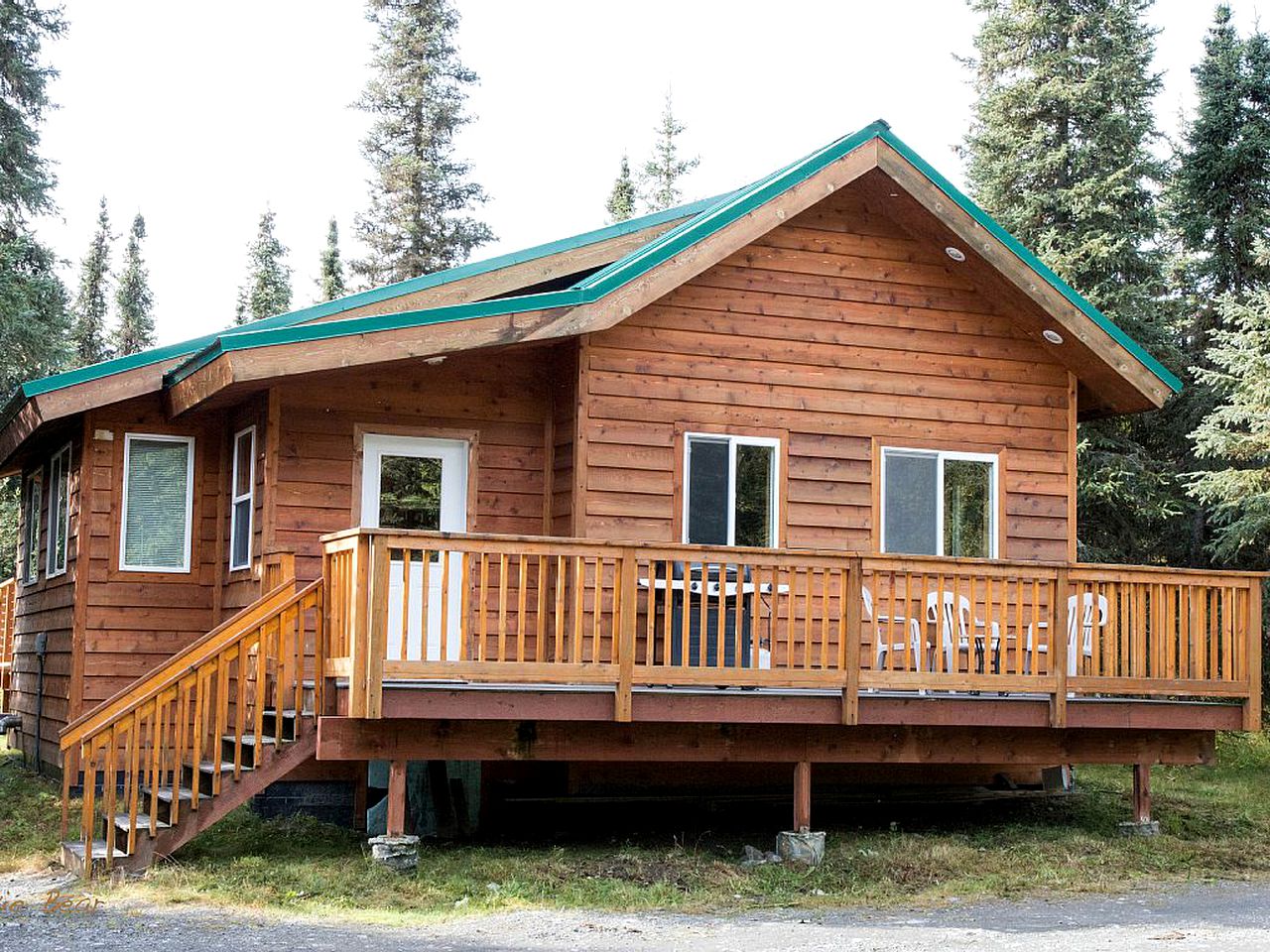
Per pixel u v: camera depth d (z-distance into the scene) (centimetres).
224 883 1012
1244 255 2622
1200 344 2700
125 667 1421
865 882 1117
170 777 1344
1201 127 2653
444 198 3850
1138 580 1312
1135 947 873
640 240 1511
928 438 1472
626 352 1369
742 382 1408
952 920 978
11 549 3666
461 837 1283
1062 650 1276
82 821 1098
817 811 1457
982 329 1508
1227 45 2664
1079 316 1462
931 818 1441
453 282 1444
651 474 1364
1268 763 2111
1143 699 1332
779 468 1411
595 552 1130
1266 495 2216
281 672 1101
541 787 1362
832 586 1427
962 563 1249
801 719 1195
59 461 1622
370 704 1043
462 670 1077
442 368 1386
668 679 1141
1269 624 2389
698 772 1403
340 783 1324
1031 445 1513
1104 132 2516
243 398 1377
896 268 1482
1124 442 2555
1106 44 2556
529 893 1027
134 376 1371
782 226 1441
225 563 1446
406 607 1066
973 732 1288
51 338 2312
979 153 2638
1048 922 972
